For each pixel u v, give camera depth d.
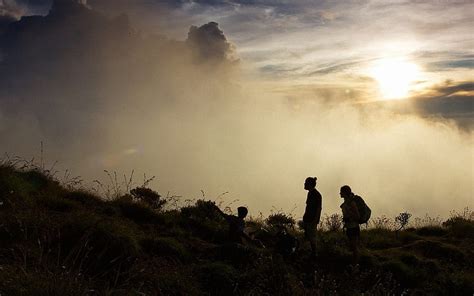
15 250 7.62
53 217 9.61
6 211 9.43
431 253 13.13
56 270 6.46
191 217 13.59
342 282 9.88
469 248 13.62
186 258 9.83
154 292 7.40
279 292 8.37
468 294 10.16
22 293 5.80
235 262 10.13
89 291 6.26
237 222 12.23
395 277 10.92
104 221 9.15
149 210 12.92
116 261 8.13
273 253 10.64
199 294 8.07
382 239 14.95
